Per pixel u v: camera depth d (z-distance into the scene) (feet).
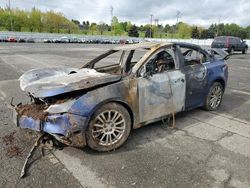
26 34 167.12
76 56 62.23
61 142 12.31
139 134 14.08
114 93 11.85
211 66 17.17
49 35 172.65
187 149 12.40
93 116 11.43
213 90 17.74
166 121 15.79
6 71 35.81
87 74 13.25
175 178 10.03
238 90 25.32
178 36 325.01
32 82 12.84
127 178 10.03
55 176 10.14
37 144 11.73
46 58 55.31
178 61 15.01
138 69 13.03
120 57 15.67
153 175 10.23
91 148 11.83
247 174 10.32
